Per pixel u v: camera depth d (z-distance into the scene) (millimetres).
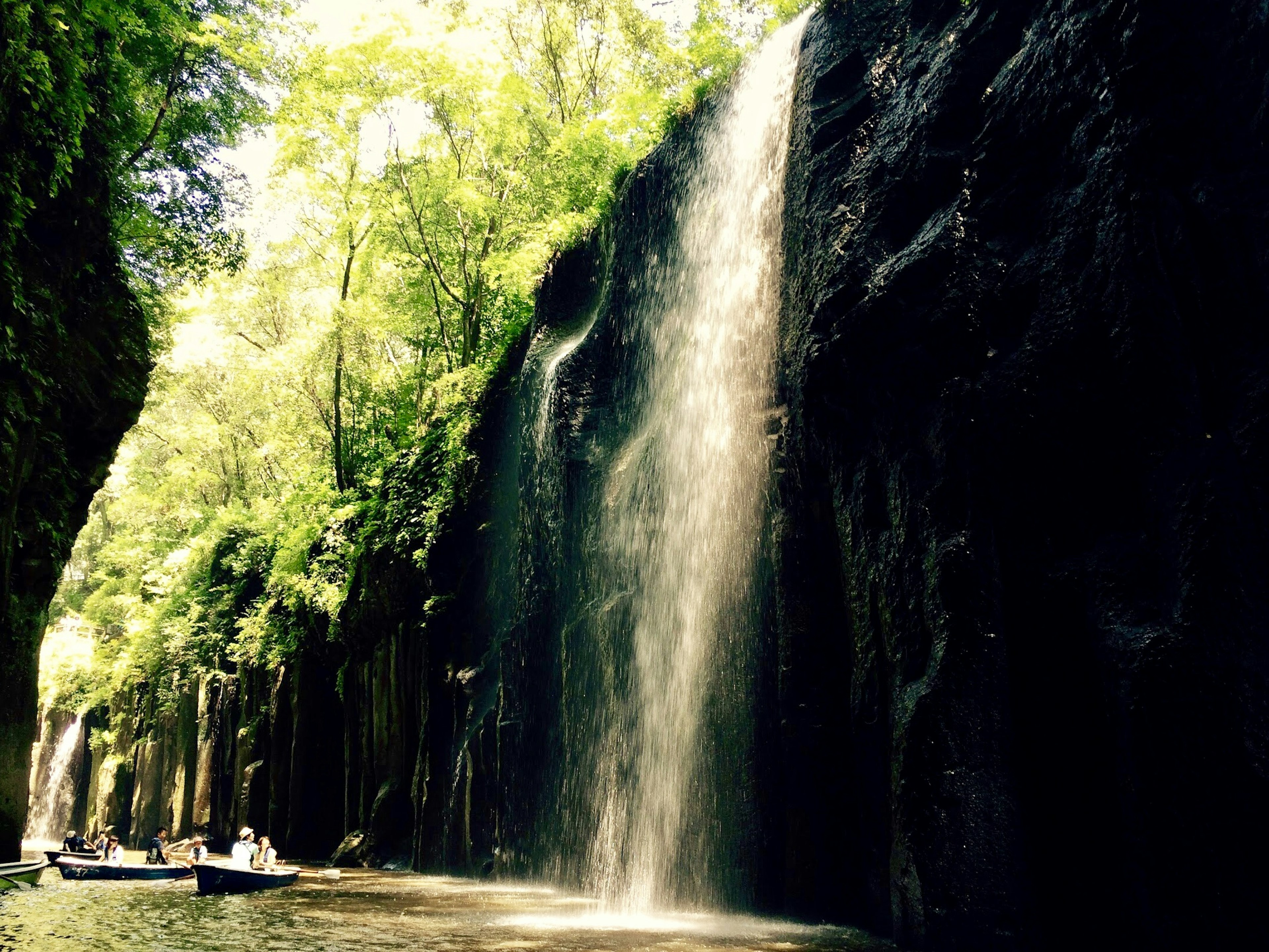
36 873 24000
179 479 57031
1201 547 10141
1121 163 11648
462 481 32562
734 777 17047
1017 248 13320
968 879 11547
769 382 18578
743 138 21484
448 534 32344
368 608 35469
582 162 29688
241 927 15836
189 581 55219
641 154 28594
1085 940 10812
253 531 51125
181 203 29469
